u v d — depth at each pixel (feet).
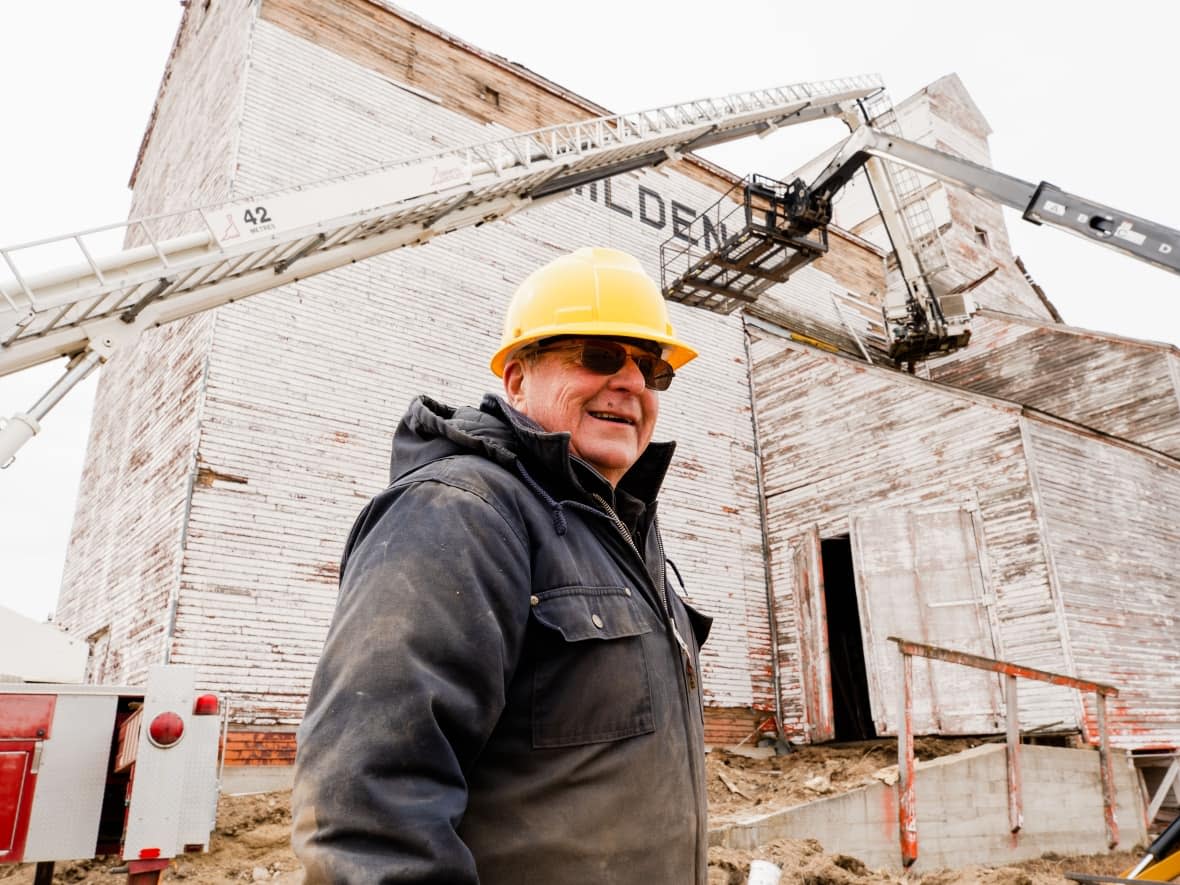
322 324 38.47
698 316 55.31
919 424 45.27
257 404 35.32
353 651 3.76
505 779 4.04
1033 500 39.70
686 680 4.96
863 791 25.03
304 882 3.39
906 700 25.03
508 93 51.26
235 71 41.91
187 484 32.76
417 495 4.33
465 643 3.83
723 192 61.93
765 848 21.44
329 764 3.49
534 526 4.54
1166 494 46.98
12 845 9.47
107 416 51.19
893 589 42.78
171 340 39.99
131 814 9.28
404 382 39.99
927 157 40.86
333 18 44.83
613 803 4.14
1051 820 28.81
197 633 31.07
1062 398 58.29
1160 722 39.09
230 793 29.76
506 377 6.15
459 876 3.36
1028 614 38.63
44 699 10.09
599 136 37.37
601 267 5.90
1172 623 42.57
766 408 54.03
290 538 34.22
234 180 37.86
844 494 47.67
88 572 44.16
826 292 67.05
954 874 21.65
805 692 45.88
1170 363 53.47
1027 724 37.27
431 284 42.93
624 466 5.64
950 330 54.39
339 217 25.13
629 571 4.98
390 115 44.75
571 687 4.25
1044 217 33.12
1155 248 30.25
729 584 48.29
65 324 20.11
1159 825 41.60
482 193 30.01
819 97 49.96
